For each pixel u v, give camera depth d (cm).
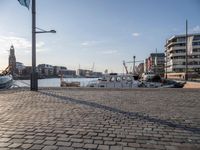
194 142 494
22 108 870
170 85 3484
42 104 966
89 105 941
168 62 12412
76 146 464
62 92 1474
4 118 699
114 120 678
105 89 1700
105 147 459
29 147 457
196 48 10769
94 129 583
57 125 618
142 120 680
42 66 12900
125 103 995
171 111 812
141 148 456
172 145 475
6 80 2819
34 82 1612
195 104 974
